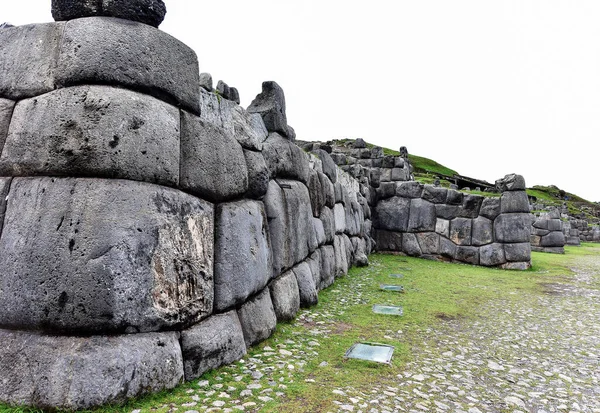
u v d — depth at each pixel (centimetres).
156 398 282
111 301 274
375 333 492
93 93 292
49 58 315
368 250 1253
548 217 1998
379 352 416
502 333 523
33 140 302
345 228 948
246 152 461
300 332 476
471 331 527
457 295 750
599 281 980
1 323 284
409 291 762
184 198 337
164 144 319
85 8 312
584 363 425
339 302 642
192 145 354
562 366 416
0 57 339
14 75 329
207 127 378
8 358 271
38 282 275
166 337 303
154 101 318
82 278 272
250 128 487
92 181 286
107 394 261
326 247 773
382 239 1355
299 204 602
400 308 618
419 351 437
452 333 512
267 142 548
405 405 306
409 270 1032
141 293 288
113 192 286
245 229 420
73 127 289
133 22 317
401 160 1386
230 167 409
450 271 1052
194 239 342
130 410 263
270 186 523
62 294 272
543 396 342
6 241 292
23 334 278
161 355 292
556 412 314
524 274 1077
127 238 284
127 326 281
